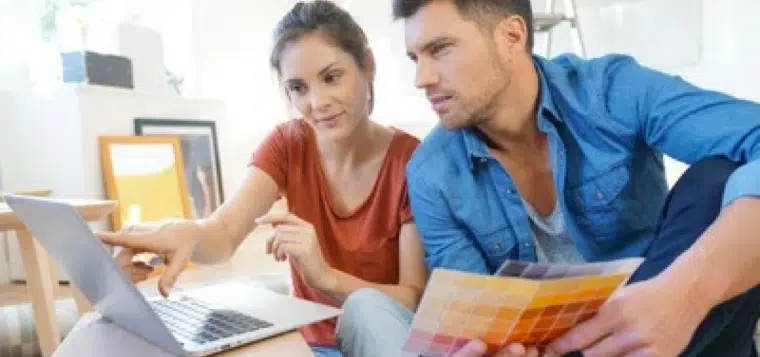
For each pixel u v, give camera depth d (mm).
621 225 995
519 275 602
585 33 2508
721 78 2240
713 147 818
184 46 2758
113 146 2166
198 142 2580
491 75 882
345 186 1265
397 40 2908
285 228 1032
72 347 756
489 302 577
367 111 1256
